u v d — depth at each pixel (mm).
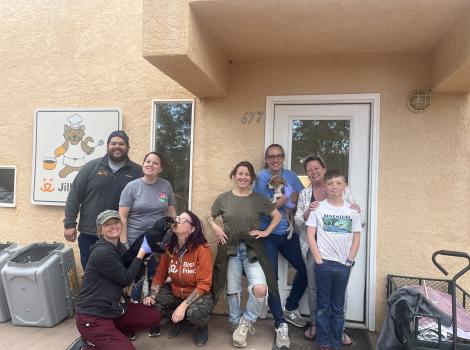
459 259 3506
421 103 3549
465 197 3516
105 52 4266
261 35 3260
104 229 2859
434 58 3455
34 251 3822
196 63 2959
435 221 3557
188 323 3588
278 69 3854
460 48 2816
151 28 2826
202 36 3080
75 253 4262
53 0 4379
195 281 3215
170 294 3336
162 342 3291
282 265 3859
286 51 3641
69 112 4258
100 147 4203
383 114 3656
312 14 2848
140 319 3078
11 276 3529
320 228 3059
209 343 3271
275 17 2914
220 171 3959
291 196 3531
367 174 3729
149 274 3678
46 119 4301
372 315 3605
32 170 4336
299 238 3547
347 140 3811
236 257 3350
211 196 3975
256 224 3363
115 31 4246
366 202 3725
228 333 3475
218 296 3285
